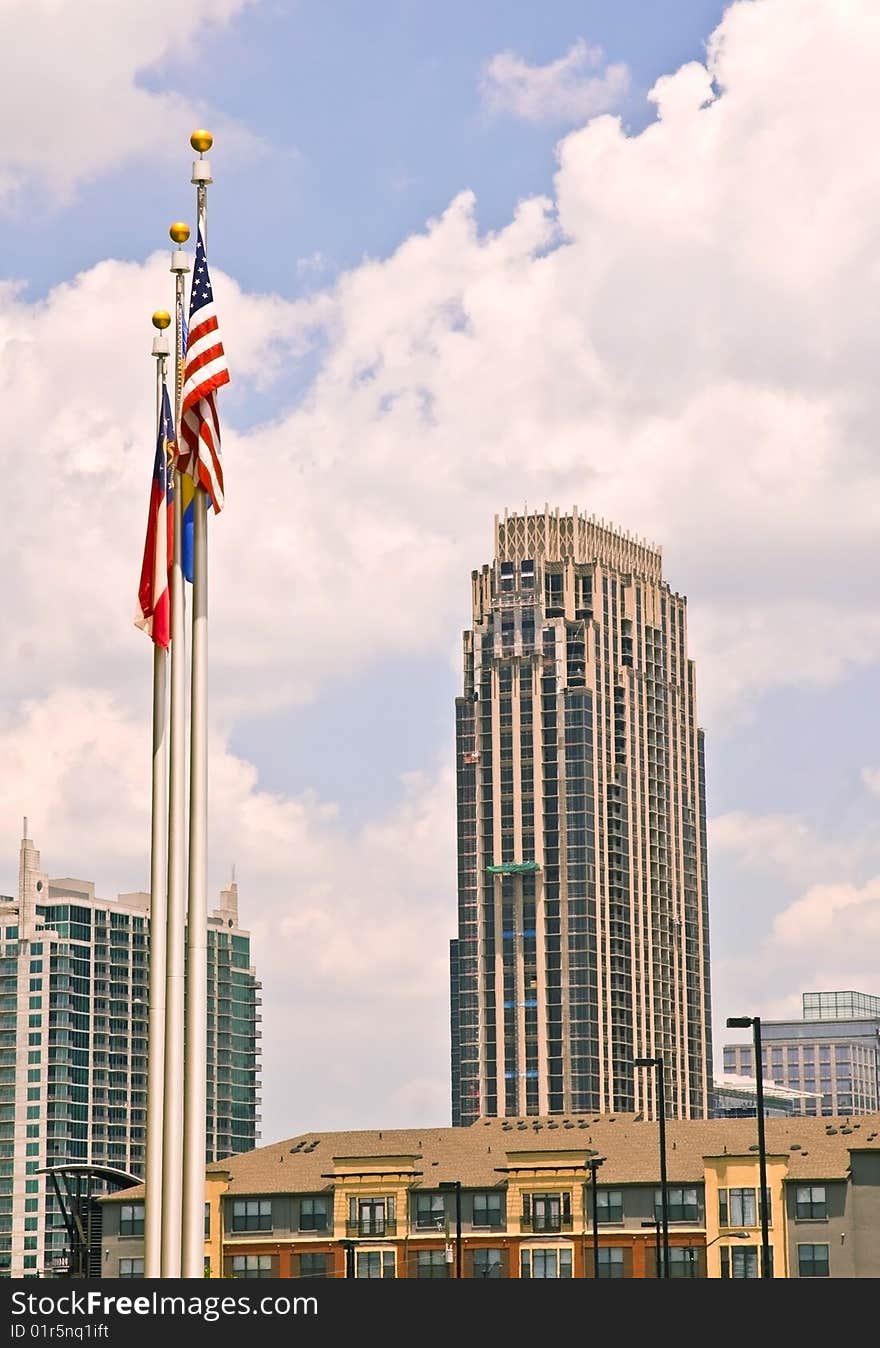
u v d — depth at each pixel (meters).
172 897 52.56
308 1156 164.25
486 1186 156.88
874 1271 146.88
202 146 53.81
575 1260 153.38
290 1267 158.50
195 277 53.41
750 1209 150.12
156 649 55.06
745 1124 158.75
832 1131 154.50
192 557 53.69
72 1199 158.88
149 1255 52.38
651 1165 155.50
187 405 52.66
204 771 52.25
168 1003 52.09
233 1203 161.00
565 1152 156.50
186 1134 51.53
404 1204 158.12
